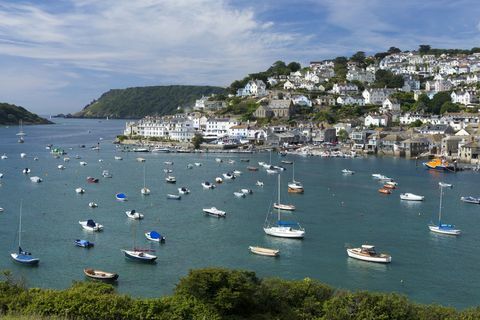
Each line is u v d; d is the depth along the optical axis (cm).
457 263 9712
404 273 9150
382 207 14600
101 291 5706
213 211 13100
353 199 15750
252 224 12312
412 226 12438
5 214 12788
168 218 12750
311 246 10619
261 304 5766
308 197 15988
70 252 9831
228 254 9962
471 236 11575
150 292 8000
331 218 13125
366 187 17988
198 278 5622
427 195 16612
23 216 12588
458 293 8319
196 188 17250
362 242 10988
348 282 8681
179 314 5175
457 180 19900
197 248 10294
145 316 5131
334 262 9662
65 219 12362
